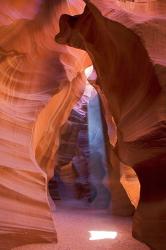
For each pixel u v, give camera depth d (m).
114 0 4.47
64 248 4.40
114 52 4.24
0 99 4.54
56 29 5.57
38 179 4.85
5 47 4.61
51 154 6.41
